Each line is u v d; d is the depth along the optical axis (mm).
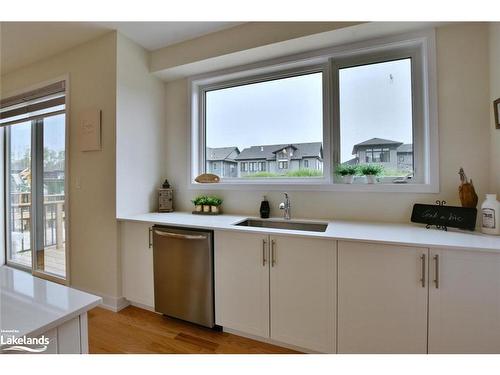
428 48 1749
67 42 2342
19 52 2500
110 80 2209
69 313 665
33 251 2912
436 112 1725
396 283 1336
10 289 804
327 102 2113
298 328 1549
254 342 1711
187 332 1832
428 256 1273
